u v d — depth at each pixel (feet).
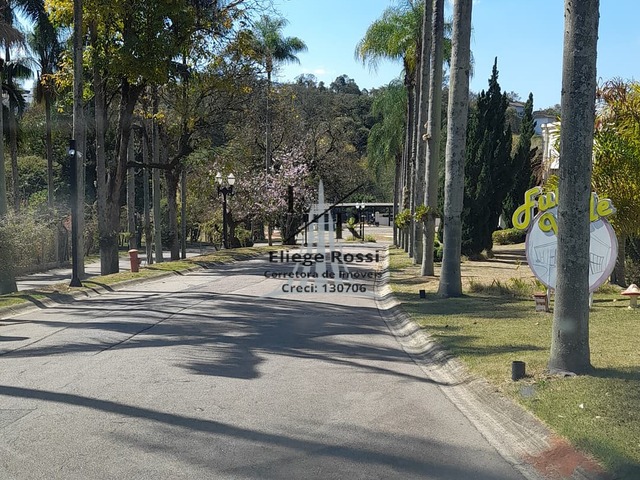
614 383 23.40
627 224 47.19
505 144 98.02
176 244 123.44
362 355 33.73
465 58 52.90
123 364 30.17
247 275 84.28
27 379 27.20
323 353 33.96
